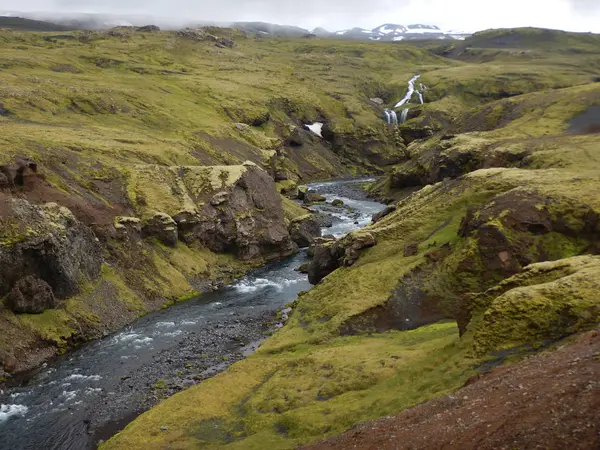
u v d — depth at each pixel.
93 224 67.38
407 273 57.09
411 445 20.23
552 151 90.06
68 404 41.75
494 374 25.92
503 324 31.02
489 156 100.56
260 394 38.28
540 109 134.38
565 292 30.56
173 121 140.50
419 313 52.22
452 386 27.97
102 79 170.00
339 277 63.44
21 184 63.88
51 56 194.00
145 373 47.09
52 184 69.94
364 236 68.44
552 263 36.12
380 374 35.97
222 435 33.62
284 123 196.38
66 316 54.62
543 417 17.72
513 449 16.53
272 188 97.62
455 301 52.56
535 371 23.08
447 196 73.44
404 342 43.81
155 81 191.38
